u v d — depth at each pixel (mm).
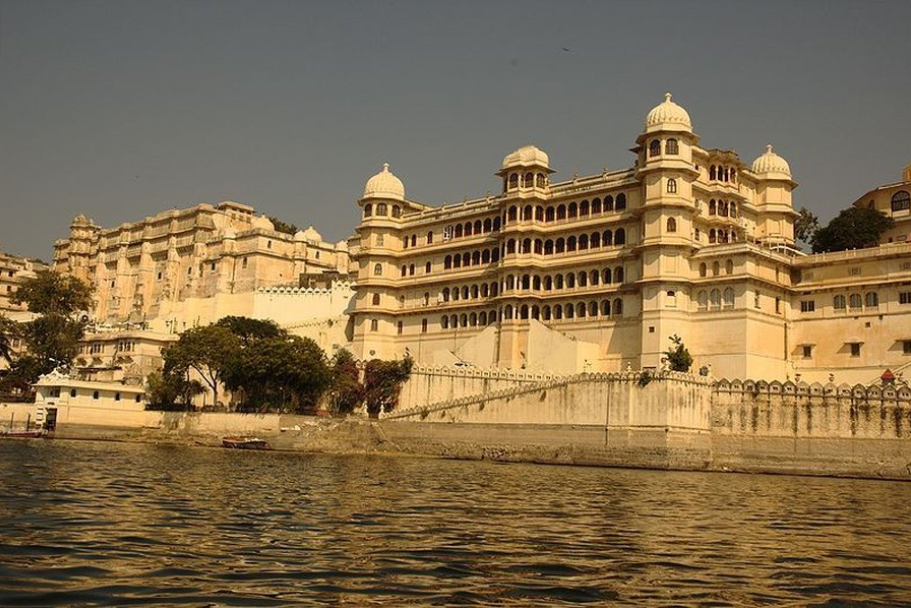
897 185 104688
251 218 157875
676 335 89500
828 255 91562
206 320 144500
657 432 73750
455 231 114750
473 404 85000
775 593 21609
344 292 133250
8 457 60844
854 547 29344
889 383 72812
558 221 104562
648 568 24281
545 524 32750
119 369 129250
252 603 19297
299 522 31359
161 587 20516
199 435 98500
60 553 24031
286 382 98750
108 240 171125
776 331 91438
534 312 103938
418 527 30875
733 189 102938
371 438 89312
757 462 73438
